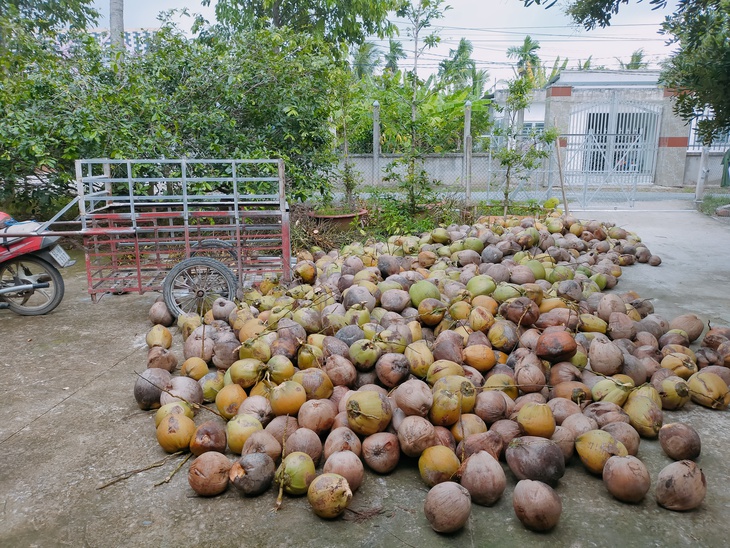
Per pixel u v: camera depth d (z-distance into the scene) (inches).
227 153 326.3
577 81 778.8
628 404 131.4
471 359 147.0
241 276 221.3
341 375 137.8
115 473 119.9
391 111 521.3
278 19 642.8
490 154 468.8
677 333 172.7
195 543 98.0
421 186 409.4
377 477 116.7
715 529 99.8
